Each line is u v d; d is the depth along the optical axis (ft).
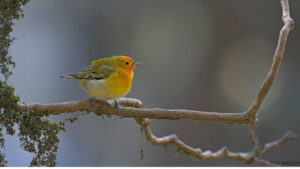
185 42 49.65
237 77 48.42
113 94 24.61
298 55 46.70
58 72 49.55
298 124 43.78
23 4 19.94
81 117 45.65
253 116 20.90
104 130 45.65
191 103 47.78
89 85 24.39
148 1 50.37
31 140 19.43
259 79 47.93
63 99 48.24
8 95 19.07
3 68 19.40
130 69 25.27
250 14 49.60
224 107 47.39
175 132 45.29
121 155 45.11
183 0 50.60
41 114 19.79
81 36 50.47
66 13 51.01
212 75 48.75
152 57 49.03
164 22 50.03
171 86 48.29
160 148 44.75
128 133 45.85
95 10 50.57
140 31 49.67
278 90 45.83
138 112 21.35
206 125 44.96
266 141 43.75
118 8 50.37
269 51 48.49
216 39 49.73
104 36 49.73
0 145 19.40
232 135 44.42
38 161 19.47
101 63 25.38
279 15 48.93
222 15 50.08
